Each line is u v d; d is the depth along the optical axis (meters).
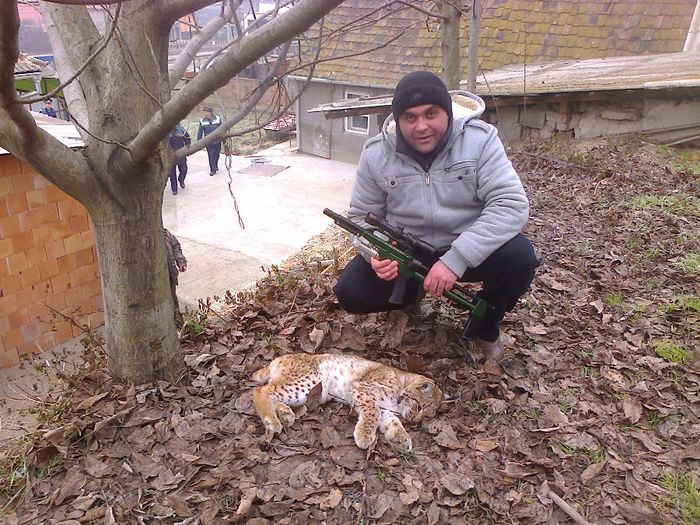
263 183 15.66
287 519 2.44
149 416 3.07
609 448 2.84
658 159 8.18
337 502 2.53
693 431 2.94
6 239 6.04
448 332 3.76
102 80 2.83
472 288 4.53
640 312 4.11
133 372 3.27
